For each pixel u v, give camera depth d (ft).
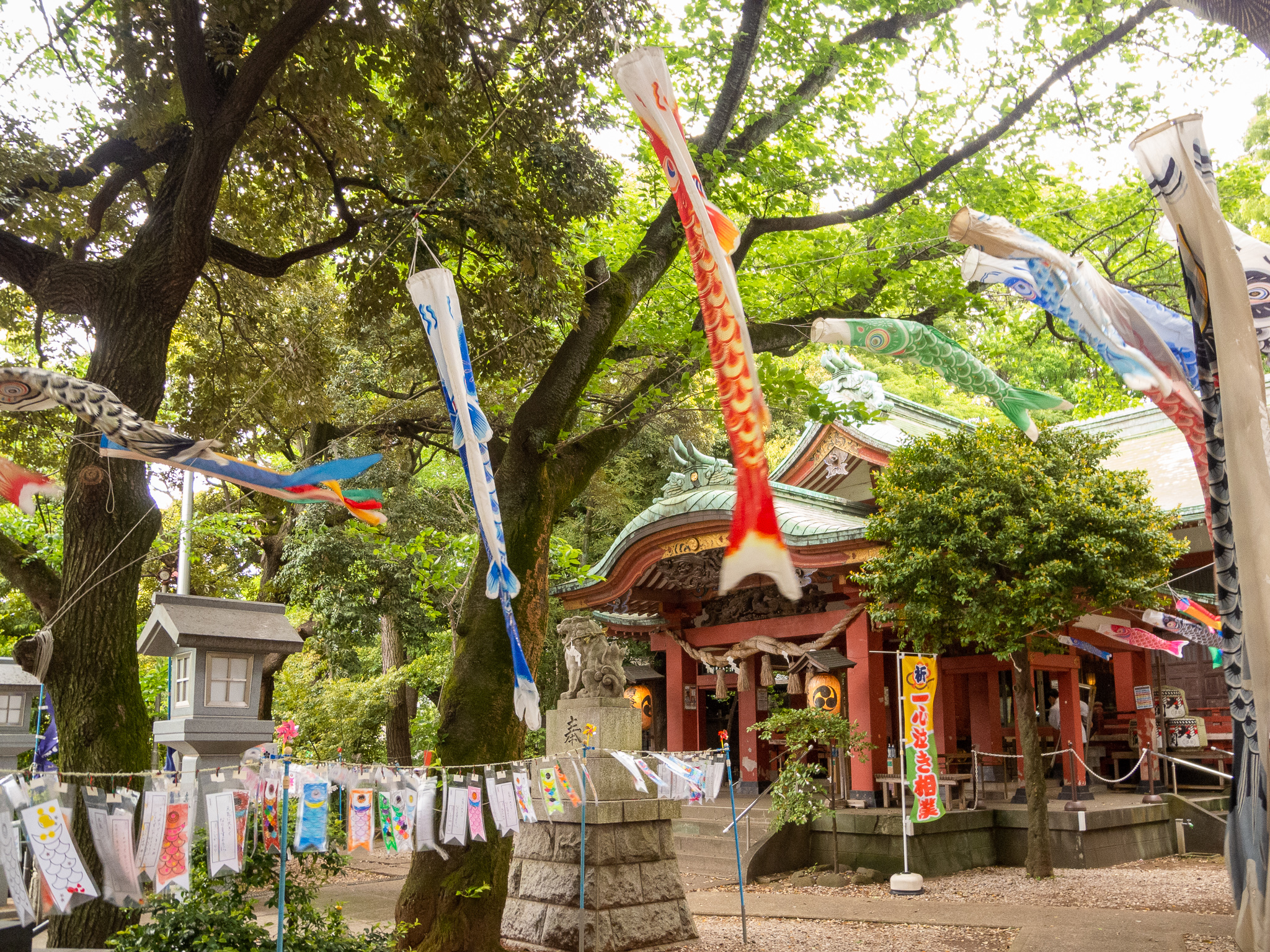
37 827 14.66
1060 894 39.37
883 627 52.21
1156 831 52.24
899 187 36.73
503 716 27.09
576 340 30.58
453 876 25.66
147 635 22.88
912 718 40.40
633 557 56.39
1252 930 15.11
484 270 32.45
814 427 57.98
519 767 23.24
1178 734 58.65
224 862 16.74
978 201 37.58
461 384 19.33
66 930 21.20
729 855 45.88
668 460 86.84
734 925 34.60
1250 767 15.05
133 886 15.71
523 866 32.96
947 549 40.63
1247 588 13.71
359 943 20.90
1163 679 67.56
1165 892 39.42
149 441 17.81
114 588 23.03
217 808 16.89
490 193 29.81
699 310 36.78
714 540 52.80
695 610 61.72
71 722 22.27
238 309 37.83
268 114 31.07
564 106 30.78
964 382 21.01
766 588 58.13
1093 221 41.04
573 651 34.06
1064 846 46.62
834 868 43.96
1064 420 46.47
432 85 27.91
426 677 61.72
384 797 19.39
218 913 18.85
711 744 79.00
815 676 50.34
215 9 26.18
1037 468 40.42
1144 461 65.16
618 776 31.58
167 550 42.63
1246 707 14.90
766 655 54.24
